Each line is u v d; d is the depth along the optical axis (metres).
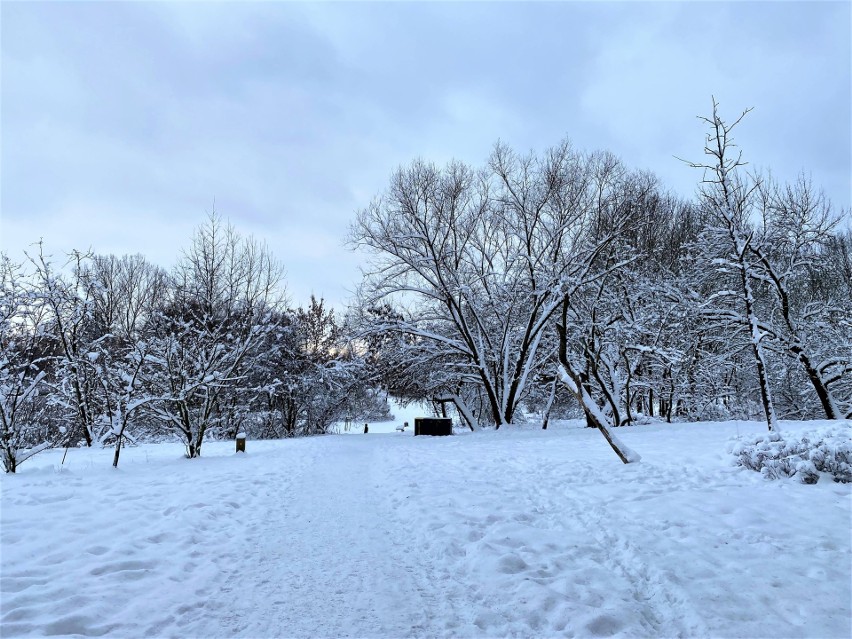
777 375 20.45
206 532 5.95
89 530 5.75
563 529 5.86
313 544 5.57
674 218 28.06
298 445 17.22
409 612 3.88
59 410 17.09
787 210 18.16
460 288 23.11
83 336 16.64
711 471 8.45
